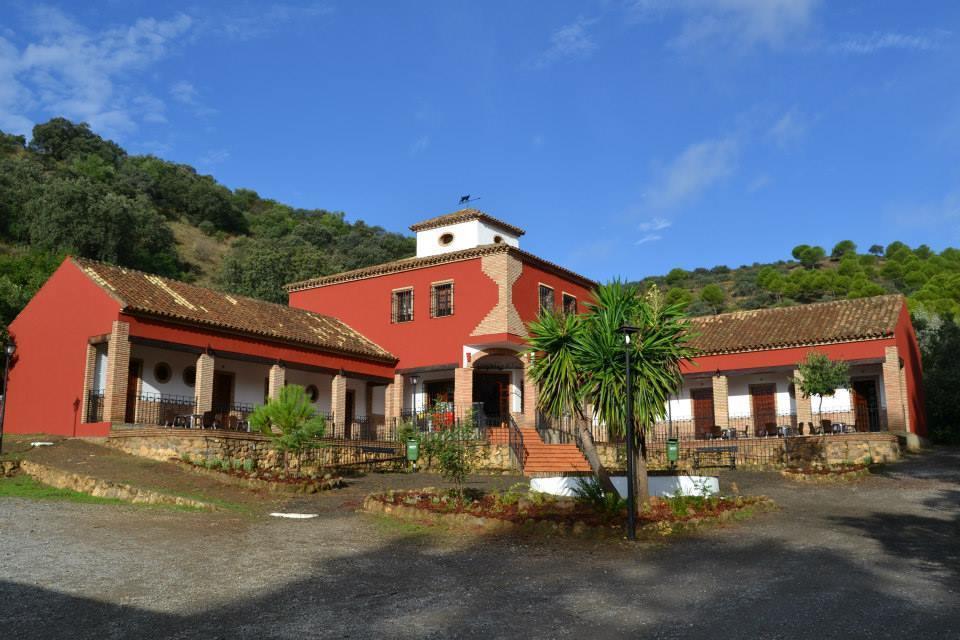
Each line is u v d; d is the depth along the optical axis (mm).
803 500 16391
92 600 8031
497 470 23234
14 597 8008
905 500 16188
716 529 13062
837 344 28125
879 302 29969
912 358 30688
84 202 58844
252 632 7199
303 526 13125
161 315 22672
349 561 10422
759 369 29266
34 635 6910
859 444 23938
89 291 23078
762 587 9062
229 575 9328
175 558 10102
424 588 9023
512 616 7871
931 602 8367
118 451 20312
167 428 21516
